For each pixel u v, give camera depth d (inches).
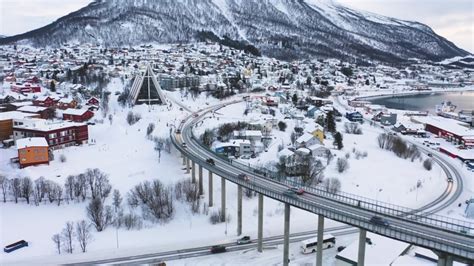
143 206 4825.3
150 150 6796.3
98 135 7731.3
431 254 3516.2
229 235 4343.0
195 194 5009.8
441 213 4879.4
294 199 3503.9
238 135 7263.8
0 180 5172.2
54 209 4729.3
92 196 4950.8
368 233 4128.9
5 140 6958.7
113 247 4020.7
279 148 6943.9
